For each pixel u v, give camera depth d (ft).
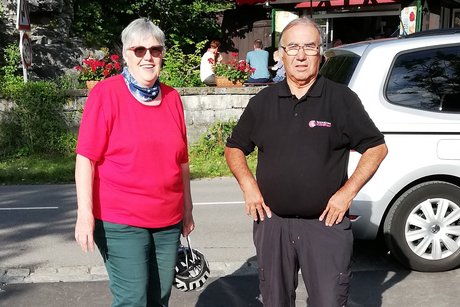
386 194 15.48
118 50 61.41
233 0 65.51
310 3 52.75
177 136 10.23
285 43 9.87
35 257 18.24
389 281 15.57
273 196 9.95
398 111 15.44
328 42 54.80
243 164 10.38
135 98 9.99
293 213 9.90
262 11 64.64
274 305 10.30
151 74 9.87
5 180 31.48
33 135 37.65
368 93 15.60
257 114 10.09
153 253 10.51
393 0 51.85
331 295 9.80
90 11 58.85
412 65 15.81
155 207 10.00
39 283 15.92
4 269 17.07
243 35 65.92
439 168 15.47
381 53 15.90
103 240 10.03
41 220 22.95
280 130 9.83
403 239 15.88
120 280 10.07
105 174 9.88
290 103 9.89
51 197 27.37
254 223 10.56
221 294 15.05
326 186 9.71
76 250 18.94
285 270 10.28
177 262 11.10
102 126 9.72
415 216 15.80
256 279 16.11
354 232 15.72
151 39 9.79
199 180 31.86
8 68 48.34
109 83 10.00
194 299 14.70
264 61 44.70
